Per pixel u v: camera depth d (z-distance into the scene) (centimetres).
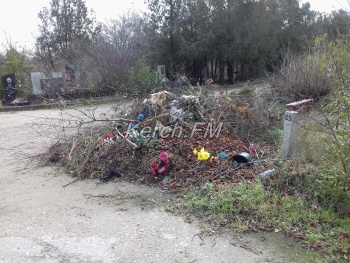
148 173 486
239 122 630
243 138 608
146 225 358
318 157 450
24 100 1698
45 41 2752
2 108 1486
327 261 283
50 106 1510
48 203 428
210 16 2555
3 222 380
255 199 380
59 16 2764
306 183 402
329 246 302
